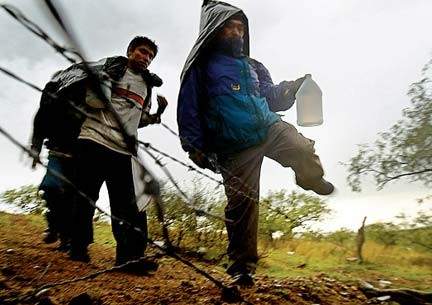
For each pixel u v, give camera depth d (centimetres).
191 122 330
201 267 457
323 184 353
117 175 369
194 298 292
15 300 230
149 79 392
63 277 320
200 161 329
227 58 350
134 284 324
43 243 466
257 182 333
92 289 296
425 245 612
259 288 321
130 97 374
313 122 302
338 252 781
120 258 365
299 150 342
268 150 342
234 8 355
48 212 468
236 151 333
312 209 802
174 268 427
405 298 364
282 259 662
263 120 338
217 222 529
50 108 354
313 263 649
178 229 523
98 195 384
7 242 454
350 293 368
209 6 366
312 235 844
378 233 694
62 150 380
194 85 336
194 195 504
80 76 346
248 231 325
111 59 378
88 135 366
